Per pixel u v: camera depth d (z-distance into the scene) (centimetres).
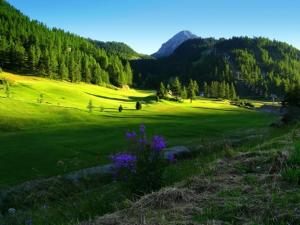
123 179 997
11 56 19150
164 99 18575
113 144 5503
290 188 697
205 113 14162
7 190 2433
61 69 19638
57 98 14650
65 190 2309
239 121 10319
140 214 675
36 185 2447
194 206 671
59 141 5875
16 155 4462
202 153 2125
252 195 679
